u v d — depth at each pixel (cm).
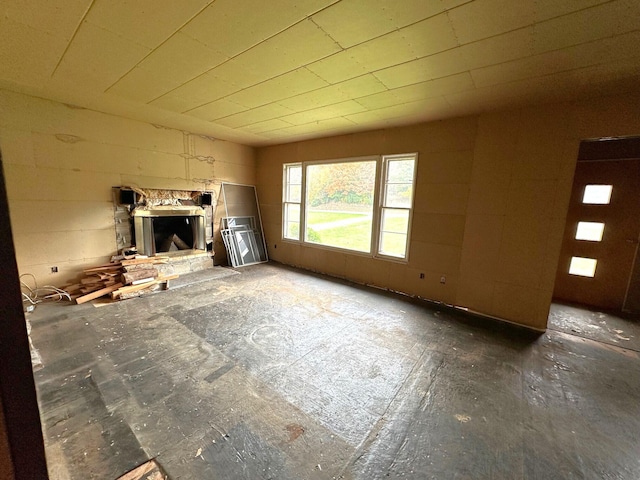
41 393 190
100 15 176
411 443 162
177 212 475
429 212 388
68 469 138
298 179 566
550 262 306
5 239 43
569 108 285
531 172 310
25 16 176
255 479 138
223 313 330
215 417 176
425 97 298
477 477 143
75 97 328
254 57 226
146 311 329
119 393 193
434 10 165
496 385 215
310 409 186
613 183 373
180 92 303
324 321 319
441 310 362
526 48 200
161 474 138
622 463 153
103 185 396
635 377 229
